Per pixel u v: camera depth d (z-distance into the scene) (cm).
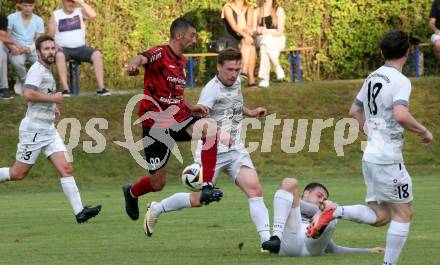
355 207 1638
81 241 2048
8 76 4222
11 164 3553
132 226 2309
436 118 3959
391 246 1573
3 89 3866
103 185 3491
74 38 3875
